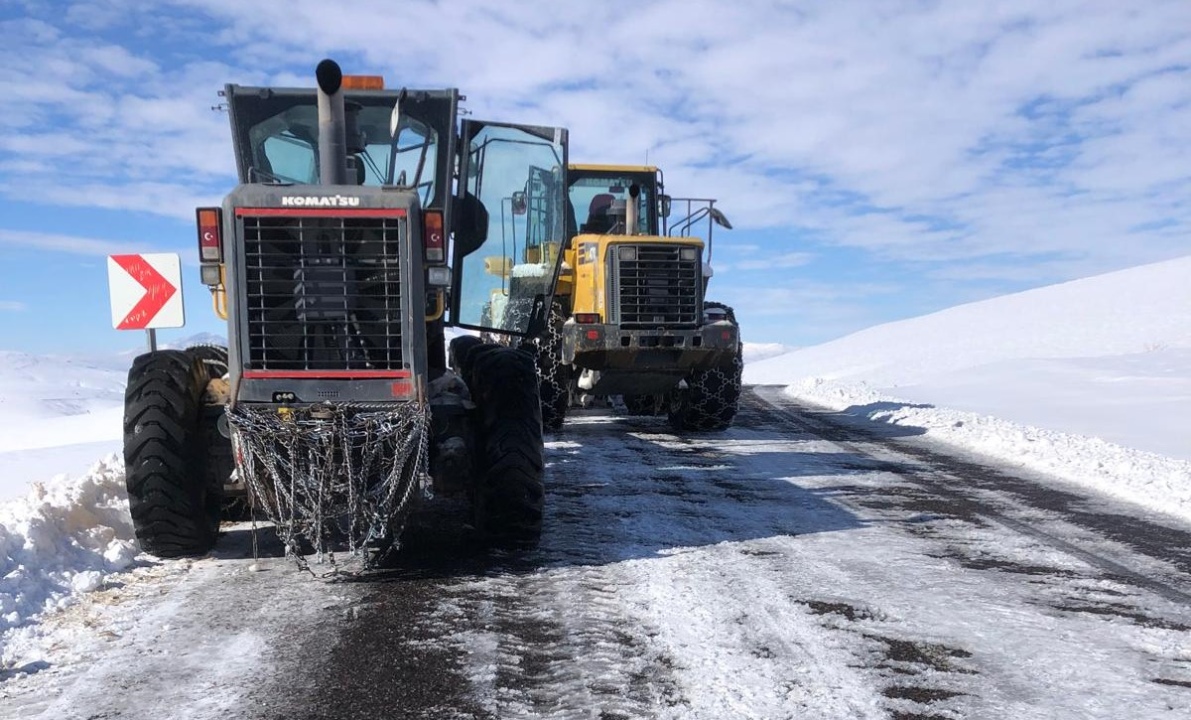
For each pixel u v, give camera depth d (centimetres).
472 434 487
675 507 610
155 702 301
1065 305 4112
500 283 589
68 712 293
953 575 450
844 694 307
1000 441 883
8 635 361
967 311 4450
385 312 423
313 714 291
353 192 422
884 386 1842
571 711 294
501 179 582
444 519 568
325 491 423
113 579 440
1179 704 301
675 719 288
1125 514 594
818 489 678
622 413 1252
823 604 402
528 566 464
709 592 419
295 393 415
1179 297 3769
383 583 434
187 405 450
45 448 1034
